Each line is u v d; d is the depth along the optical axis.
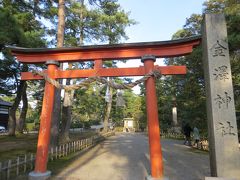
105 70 9.20
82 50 9.42
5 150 14.88
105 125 36.88
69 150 13.99
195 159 13.09
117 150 17.19
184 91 20.27
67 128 21.27
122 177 9.12
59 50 9.49
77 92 30.12
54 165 10.87
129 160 12.89
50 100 9.41
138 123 55.62
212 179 7.02
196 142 18.42
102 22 23.41
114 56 9.23
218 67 7.68
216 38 7.87
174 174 9.60
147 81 8.68
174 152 15.80
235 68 12.88
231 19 12.40
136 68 9.03
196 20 20.58
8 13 15.54
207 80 7.92
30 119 50.91
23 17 19.81
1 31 14.47
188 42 8.85
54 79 9.55
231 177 7.03
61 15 16.05
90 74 9.30
